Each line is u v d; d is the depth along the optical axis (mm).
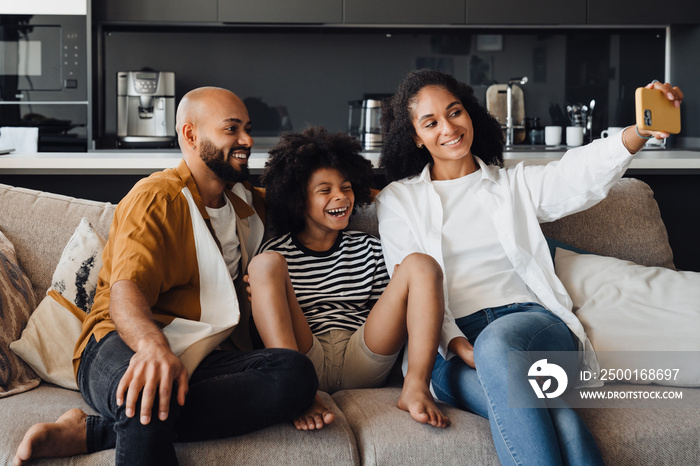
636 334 1731
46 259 1918
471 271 1860
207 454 1394
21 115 4008
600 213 2146
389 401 1625
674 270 2080
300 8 4027
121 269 1531
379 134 4164
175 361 1368
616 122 4605
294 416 1465
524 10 4105
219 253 1703
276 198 1916
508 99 4359
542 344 1561
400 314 1677
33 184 2625
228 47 4488
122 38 4426
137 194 1676
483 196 1928
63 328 1725
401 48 4551
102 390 1438
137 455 1313
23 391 1610
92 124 4023
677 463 1483
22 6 3930
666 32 4543
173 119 4168
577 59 4574
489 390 1458
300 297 1843
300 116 4562
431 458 1437
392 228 1932
